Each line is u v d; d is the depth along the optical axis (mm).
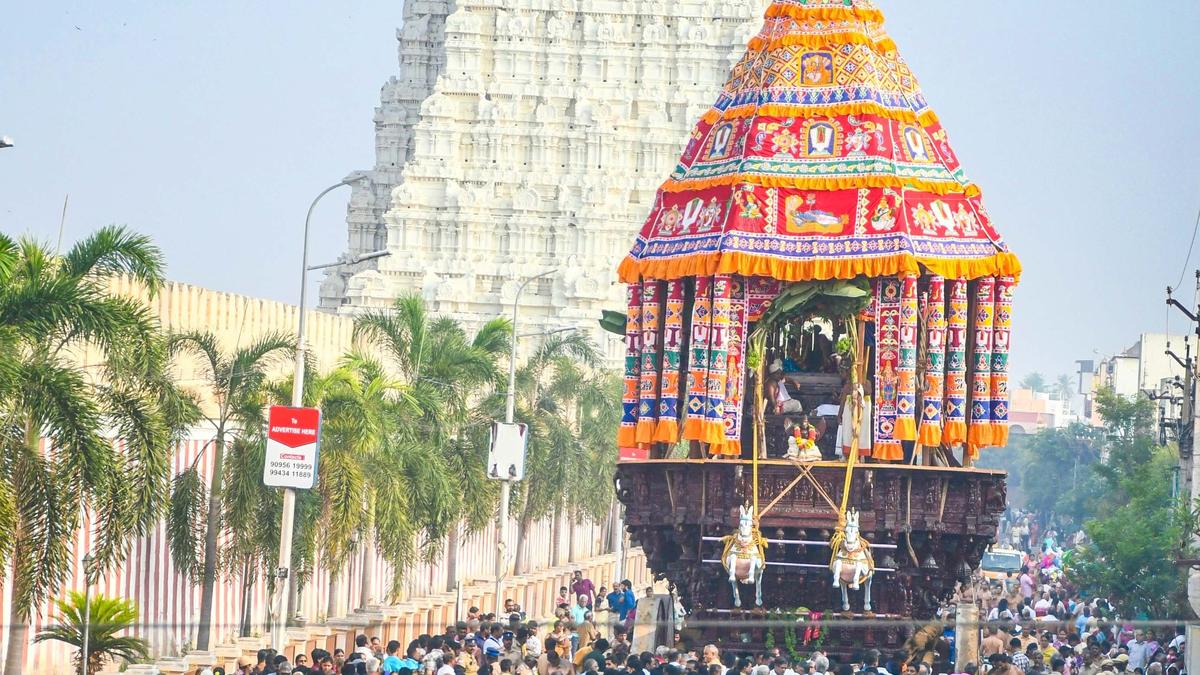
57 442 44844
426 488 72812
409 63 185375
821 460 49625
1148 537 79000
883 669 47562
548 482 96000
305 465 57094
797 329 51875
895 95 50688
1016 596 86125
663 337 51531
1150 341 158500
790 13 51312
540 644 56438
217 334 71250
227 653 60656
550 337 154875
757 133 50344
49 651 57125
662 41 171375
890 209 49500
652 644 52875
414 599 82312
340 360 78438
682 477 49906
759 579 48969
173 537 61062
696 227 50688
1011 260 50250
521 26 171000
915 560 49594
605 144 169500
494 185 169375
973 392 50812
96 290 47219
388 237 169500
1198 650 58219
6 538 42031
